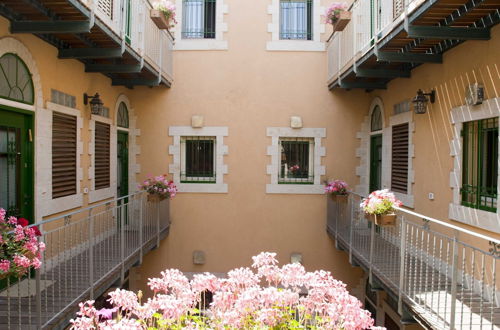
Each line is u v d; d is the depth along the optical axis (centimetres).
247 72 902
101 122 766
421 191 667
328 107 905
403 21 511
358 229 748
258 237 903
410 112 705
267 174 905
